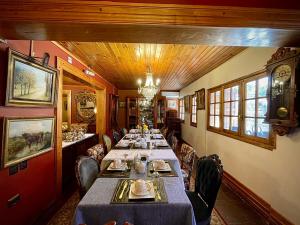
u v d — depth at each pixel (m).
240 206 2.71
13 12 1.37
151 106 8.47
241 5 1.46
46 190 2.48
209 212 1.77
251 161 2.83
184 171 2.74
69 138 3.96
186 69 4.54
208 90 4.87
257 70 2.72
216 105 4.39
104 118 5.94
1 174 1.72
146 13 1.41
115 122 7.64
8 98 1.72
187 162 2.64
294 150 2.02
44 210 2.42
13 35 1.62
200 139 5.51
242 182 3.07
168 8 1.42
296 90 1.86
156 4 1.41
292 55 1.90
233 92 3.55
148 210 1.36
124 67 4.39
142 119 7.82
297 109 1.88
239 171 3.18
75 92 6.68
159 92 8.66
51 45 2.61
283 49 2.03
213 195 1.76
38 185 2.29
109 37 1.66
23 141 1.94
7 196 1.78
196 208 1.85
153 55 3.43
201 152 5.41
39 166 2.31
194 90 6.33
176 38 1.67
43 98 2.29
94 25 1.42
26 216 2.07
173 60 3.75
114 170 2.05
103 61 3.85
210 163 1.97
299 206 1.96
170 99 9.44
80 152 4.11
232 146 3.45
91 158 2.18
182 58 3.61
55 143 2.69
